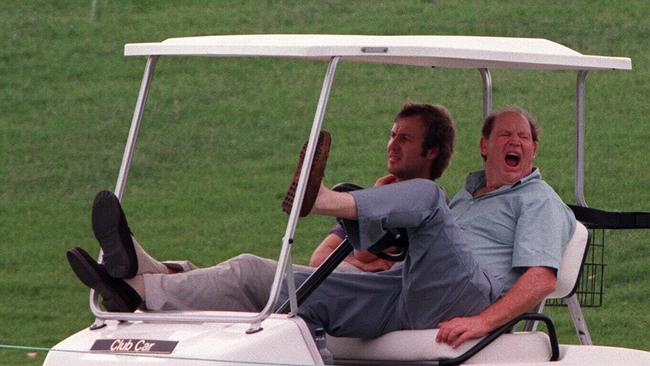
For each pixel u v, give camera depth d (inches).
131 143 657.0
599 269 1503.4
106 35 2484.0
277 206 1814.7
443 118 740.0
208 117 2144.4
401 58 689.0
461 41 650.8
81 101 2228.1
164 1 2637.8
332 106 2156.7
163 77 2314.2
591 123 2038.6
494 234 684.1
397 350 647.1
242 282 662.5
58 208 1847.9
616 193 1768.0
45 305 1494.8
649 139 1964.8
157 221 1772.9
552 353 644.7
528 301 644.1
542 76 2242.9
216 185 1897.1
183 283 642.8
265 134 2075.5
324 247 779.4
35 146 2058.3
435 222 634.8
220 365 569.0
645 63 2257.6
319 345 620.7
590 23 2401.6
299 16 2488.9
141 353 589.9
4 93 2258.9
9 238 1742.1
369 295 664.4
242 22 2482.8
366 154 1956.2
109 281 622.8
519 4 2491.4
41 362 1218.0
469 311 650.8
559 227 670.5
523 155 698.8
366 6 2527.1
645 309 1389.0
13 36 2475.4
